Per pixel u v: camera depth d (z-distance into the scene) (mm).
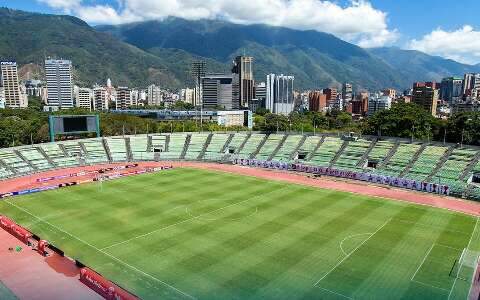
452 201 76188
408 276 44062
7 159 104250
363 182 92562
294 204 72000
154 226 59719
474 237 56188
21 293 40531
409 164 97500
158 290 40969
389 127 127062
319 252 50281
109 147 123250
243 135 132375
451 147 99500
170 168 107750
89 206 70500
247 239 54469
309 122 189750
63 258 48656
